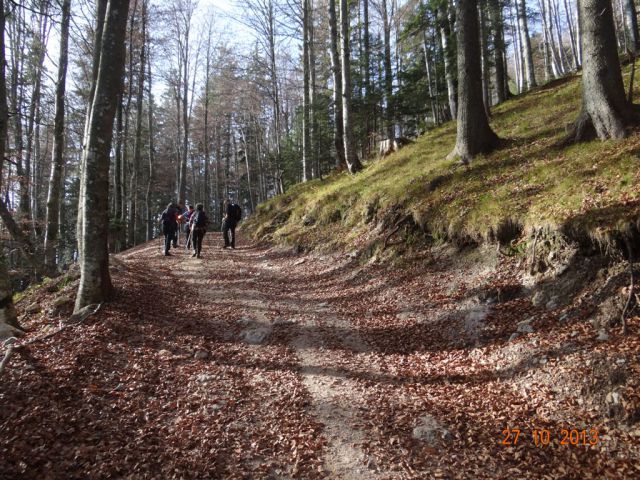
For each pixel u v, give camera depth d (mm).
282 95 33812
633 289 5254
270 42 25266
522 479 3623
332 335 7348
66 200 33469
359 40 25000
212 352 6496
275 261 13883
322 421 4668
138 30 21938
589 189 7000
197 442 4203
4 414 4148
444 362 6000
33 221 13977
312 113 23453
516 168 9641
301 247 14133
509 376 5230
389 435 4355
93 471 3635
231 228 17109
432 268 9047
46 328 6660
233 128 45875
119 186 19688
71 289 8109
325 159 28125
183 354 6281
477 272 8062
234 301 9305
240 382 5566
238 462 3963
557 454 3871
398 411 4797
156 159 42188
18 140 17922
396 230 10664
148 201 26422
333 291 9875
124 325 6801
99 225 7426
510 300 6883
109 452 3902
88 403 4617
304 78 22234
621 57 18359
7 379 4742
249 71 25562
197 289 10180
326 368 6062
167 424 4488
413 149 15109
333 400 5121
